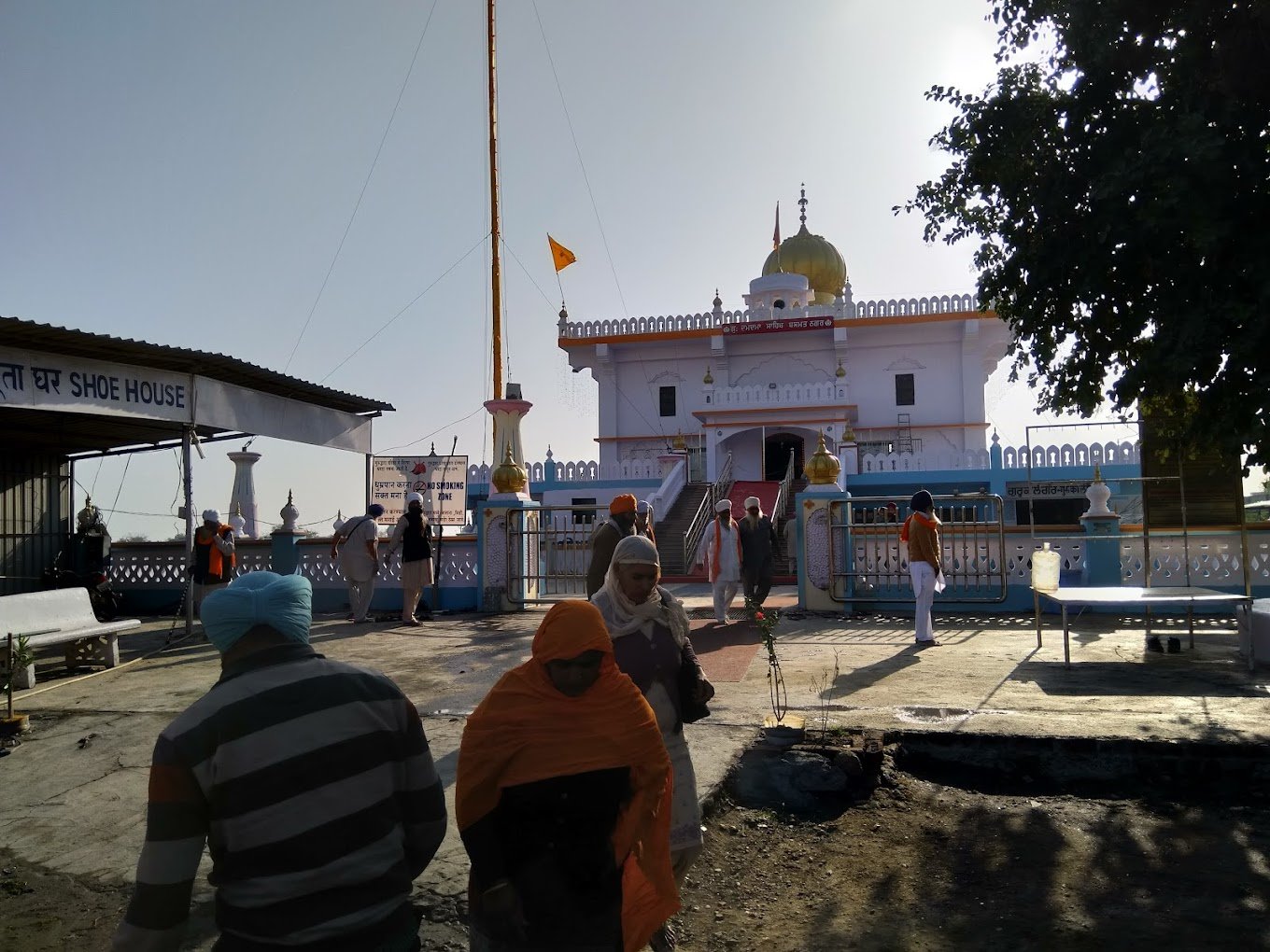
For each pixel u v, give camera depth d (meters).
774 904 4.23
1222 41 5.14
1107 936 3.85
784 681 8.15
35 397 9.67
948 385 34.28
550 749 2.64
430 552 13.21
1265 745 5.61
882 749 5.74
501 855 2.62
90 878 4.55
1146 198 5.32
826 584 13.30
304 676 2.23
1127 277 5.77
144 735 6.85
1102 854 4.70
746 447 33.19
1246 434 5.15
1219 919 3.97
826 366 35.12
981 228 6.86
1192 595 8.97
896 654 9.65
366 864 2.19
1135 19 5.50
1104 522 12.90
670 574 21.41
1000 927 3.96
